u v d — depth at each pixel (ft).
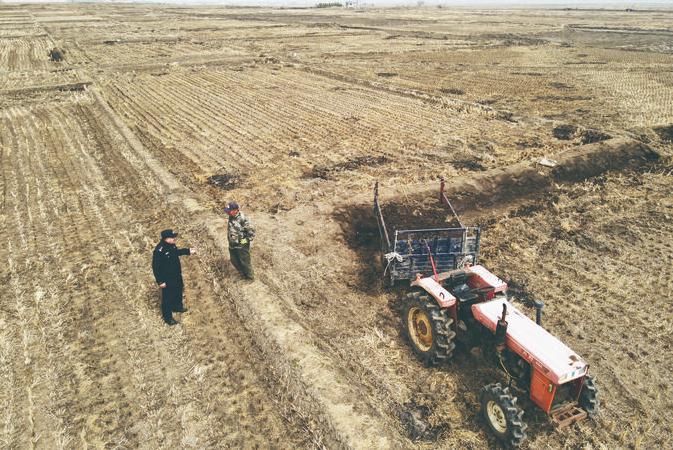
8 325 27.17
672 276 33.53
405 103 81.46
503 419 20.15
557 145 57.67
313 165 52.80
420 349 24.81
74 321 27.55
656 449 20.44
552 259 35.96
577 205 44.75
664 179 50.47
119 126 68.03
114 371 23.84
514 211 43.73
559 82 98.84
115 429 20.51
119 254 35.06
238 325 27.32
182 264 33.73
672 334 27.68
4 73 109.50
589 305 30.37
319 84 98.22
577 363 18.98
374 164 52.85
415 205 41.93
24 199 44.88
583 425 21.35
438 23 272.92
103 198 45.01
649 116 70.85
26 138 64.18
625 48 150.00
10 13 335.47
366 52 144.36
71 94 89.40
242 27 230.48
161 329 26.91
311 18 313.94
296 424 20.84
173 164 53.57
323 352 24.90
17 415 21.13
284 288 31.22
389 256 29.25
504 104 80.28
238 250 29.78
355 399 21.79
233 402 22.00
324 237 37.60
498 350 21.07
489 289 23.95
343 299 30.50
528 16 357.00
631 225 40.88
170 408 21.61
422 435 20.71
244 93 90.02
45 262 34.01
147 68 117.60
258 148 59.00
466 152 56.18
